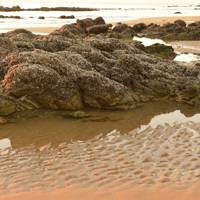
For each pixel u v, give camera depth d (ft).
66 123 64.23
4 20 282.36
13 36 101.81
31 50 85.10
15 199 40.55
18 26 226.38
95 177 45.03
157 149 52.70
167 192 41.47
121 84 75.72
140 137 57.62
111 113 69.62
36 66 69.62
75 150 53.16
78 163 48.83
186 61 115.24
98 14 362.94
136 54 92.17
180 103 77.05
